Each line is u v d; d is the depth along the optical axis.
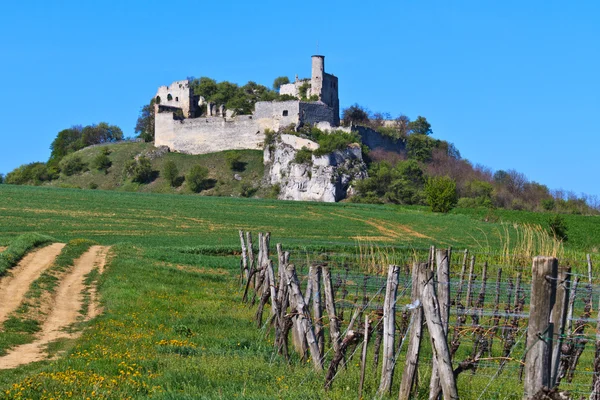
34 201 87.81
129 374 18.62
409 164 145.38
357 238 70.50
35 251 47.72
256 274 36.84
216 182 147.50
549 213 93.12
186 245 60.91
